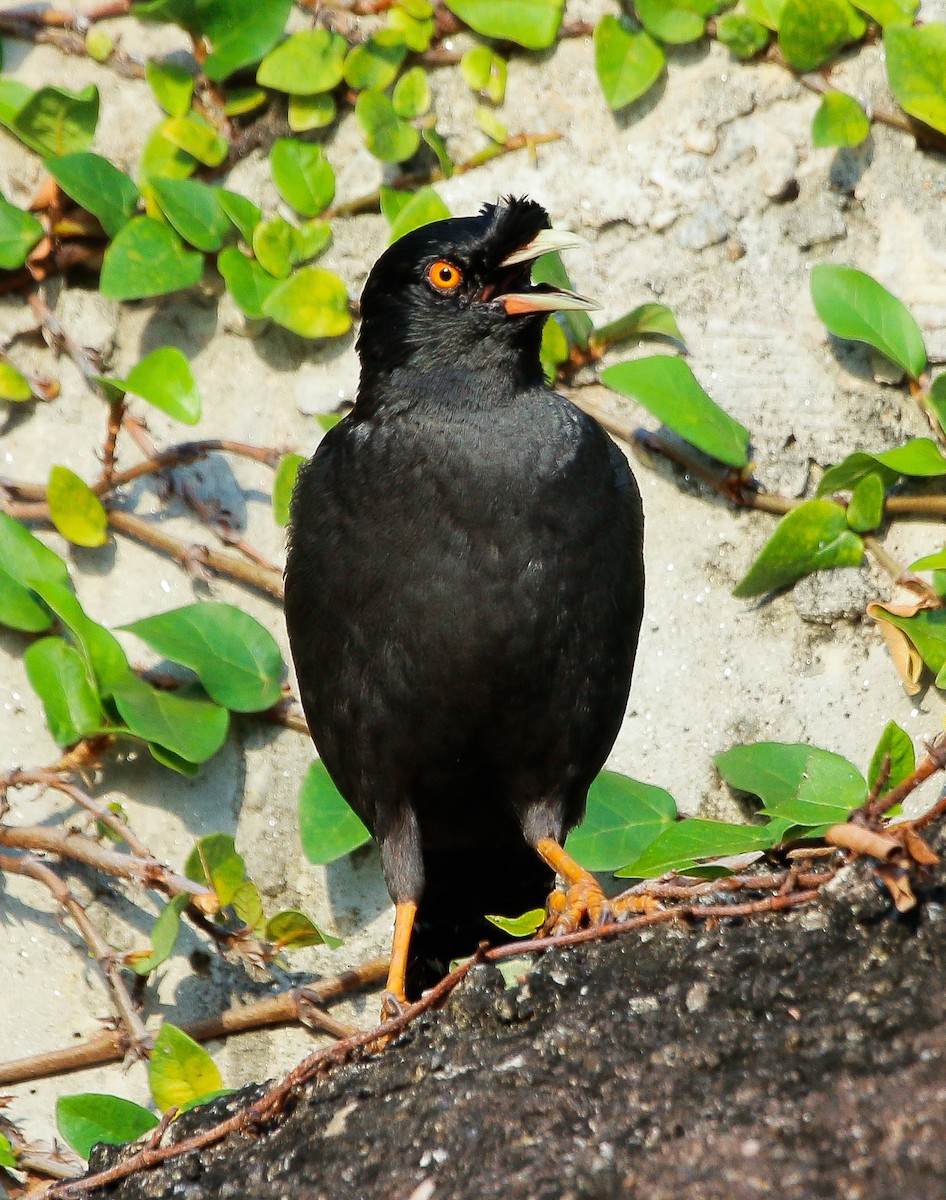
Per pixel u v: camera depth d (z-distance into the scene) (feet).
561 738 30.60
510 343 30.78
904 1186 20.20
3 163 39.06
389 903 37.11
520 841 32.96
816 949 24.56
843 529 37.24
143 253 37.68
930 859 24.14
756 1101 22.38
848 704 37.47
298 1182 23.84
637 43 38.55
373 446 30.50
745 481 37.78
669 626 37.91
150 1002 35.99
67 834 35.04
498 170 39.24
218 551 38.24
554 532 29.60
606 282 38.91
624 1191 21.39
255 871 37.27
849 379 38.09
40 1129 34.76
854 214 38.55
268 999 35.94
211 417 39.11
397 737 30.55
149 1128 31.63
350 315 38.78
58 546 38.04
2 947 35.94
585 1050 24.07
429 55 39.19
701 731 37.55
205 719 35.88
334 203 39.19
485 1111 23.56
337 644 30.30
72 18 39.60
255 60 38.55
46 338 38.40
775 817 33.45
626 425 38.27
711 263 38.73
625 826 35.40
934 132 38.27
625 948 25.73
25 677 37.22
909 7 38.01
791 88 38.65
